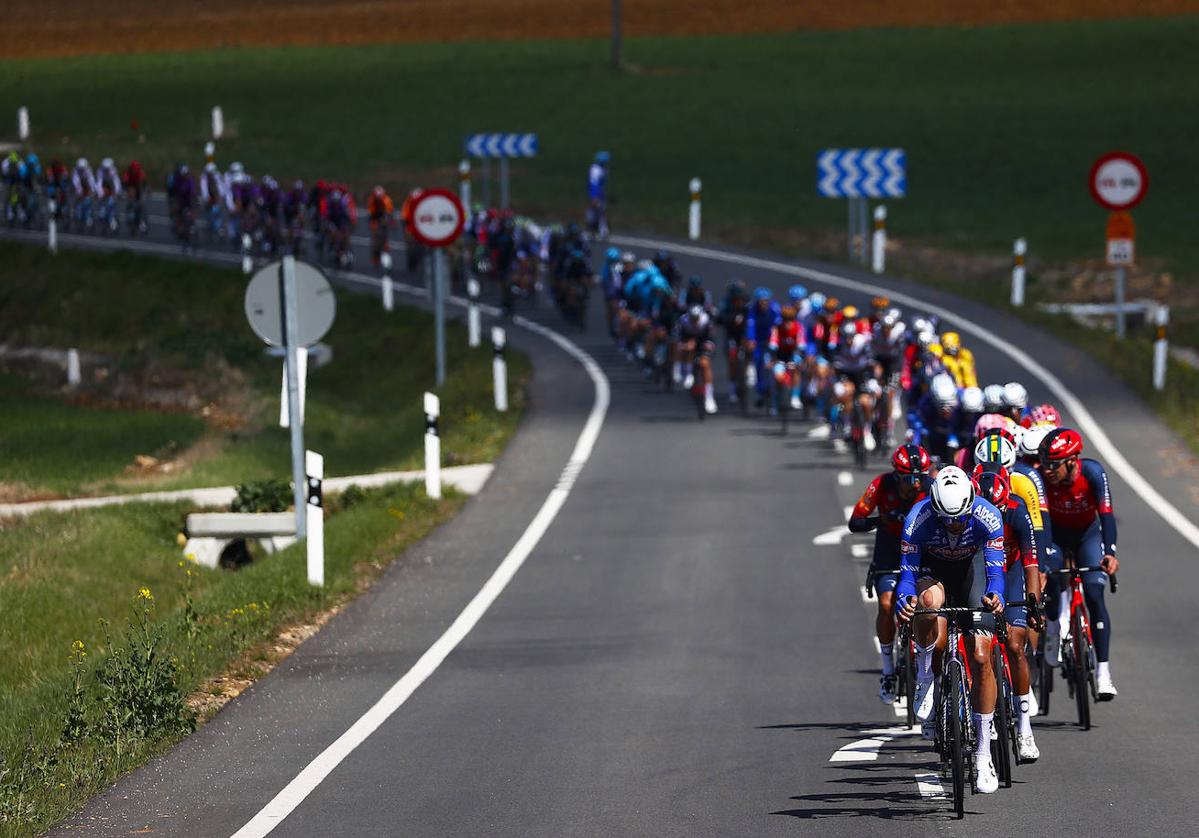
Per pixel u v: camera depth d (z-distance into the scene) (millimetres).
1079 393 98750
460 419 100875
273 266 61750
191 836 32094
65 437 106375
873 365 82375
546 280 161875
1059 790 34688
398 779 36000
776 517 70000
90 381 131750
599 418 97688
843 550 63312
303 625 53156
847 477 78812
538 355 123312
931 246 180000
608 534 67438
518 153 173875
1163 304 149750
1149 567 59875
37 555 70062
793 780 35625
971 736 34094
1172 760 36938
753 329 97375
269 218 168875
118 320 158375
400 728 40500
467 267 158750
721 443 88938
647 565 61531
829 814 33031
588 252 137375
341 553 62312
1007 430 43156
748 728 40219
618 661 47719
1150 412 92812
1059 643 41625
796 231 187250
